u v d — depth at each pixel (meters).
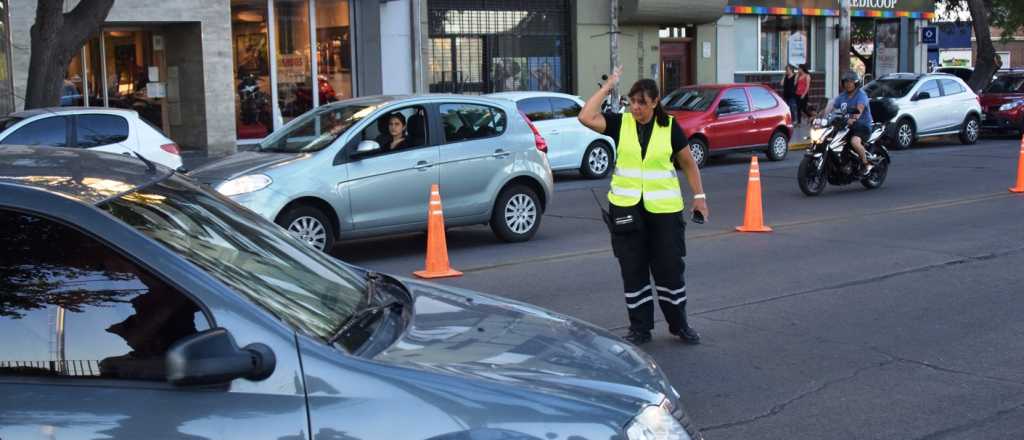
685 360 6.75
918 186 16.55
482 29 24.27
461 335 3.43
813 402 5.90
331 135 10.49
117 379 2.83
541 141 11.92
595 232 12.51
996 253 10.50
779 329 7.54
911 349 6.98
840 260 10.23
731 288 8.99
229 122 20.72
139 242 2.96
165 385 2.81
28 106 14.45
